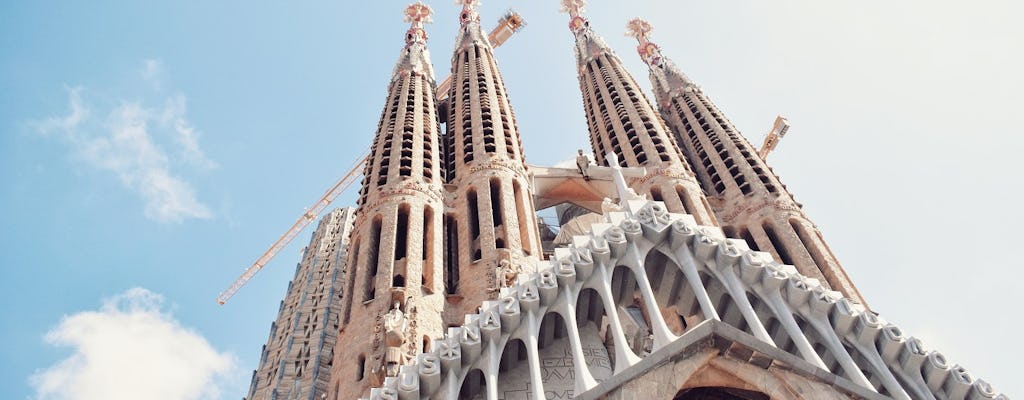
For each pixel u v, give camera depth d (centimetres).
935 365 2641
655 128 6469
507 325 2923
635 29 9294
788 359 2612
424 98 6875
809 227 5316
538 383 2669
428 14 8862
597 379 3081
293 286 8325
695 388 2898
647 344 3638
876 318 2836
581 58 8488
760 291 2994
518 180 5619
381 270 4481
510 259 4631
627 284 3216
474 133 6125
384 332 3884
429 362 2767
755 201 5594
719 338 2673
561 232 5822
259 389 6569
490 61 7862
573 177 6006
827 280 4819
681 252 3142
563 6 9619
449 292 4722
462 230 5106
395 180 5288
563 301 2998
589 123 7544
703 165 6444
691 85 7719
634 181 5978
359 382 3775
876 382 2738
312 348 6475
